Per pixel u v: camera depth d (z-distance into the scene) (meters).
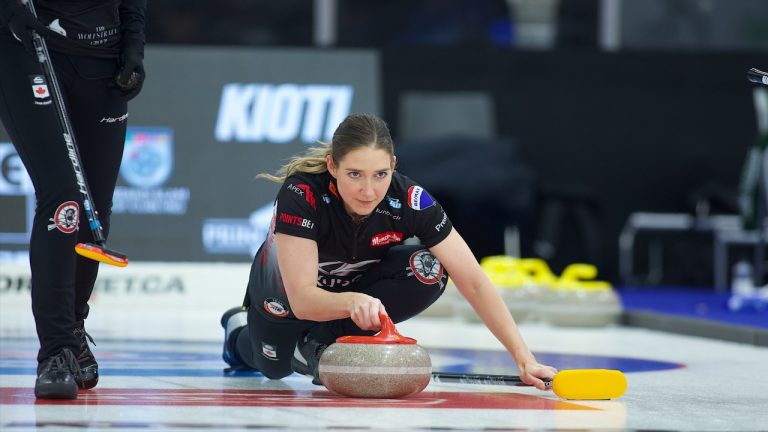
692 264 22.81
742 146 22.36
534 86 22.09
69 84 7.64
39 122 7.30
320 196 7.33
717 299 19.61
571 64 22.12
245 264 18.88
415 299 7.77
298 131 19.47
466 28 27.84
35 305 7.23
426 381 7.17
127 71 7.66
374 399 7.08
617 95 22.27
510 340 7.59
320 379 7.22
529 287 16.11
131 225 18.83
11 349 10.75
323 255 7.55
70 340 7.23
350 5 27.92
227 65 19.44
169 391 7.54
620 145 22.28
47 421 6.01
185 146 19.09
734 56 22.34
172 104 19.17
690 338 14.21
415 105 21.61
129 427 5.82
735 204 20.94
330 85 19.72
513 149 20.53
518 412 6.64
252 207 19.12
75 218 7.31
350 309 7.04
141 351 10.85
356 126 6.95
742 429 6.15
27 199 17.83
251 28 27.92
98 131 7.84
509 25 27.81
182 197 18.98
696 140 22.33
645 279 22.75
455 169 20.25
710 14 27.58
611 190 22.33
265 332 7.99
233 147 19.23
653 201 22.36
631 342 13.35
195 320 15.59
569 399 7.30
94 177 7.95
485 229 21.30
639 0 27.56
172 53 19.33
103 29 7.66
